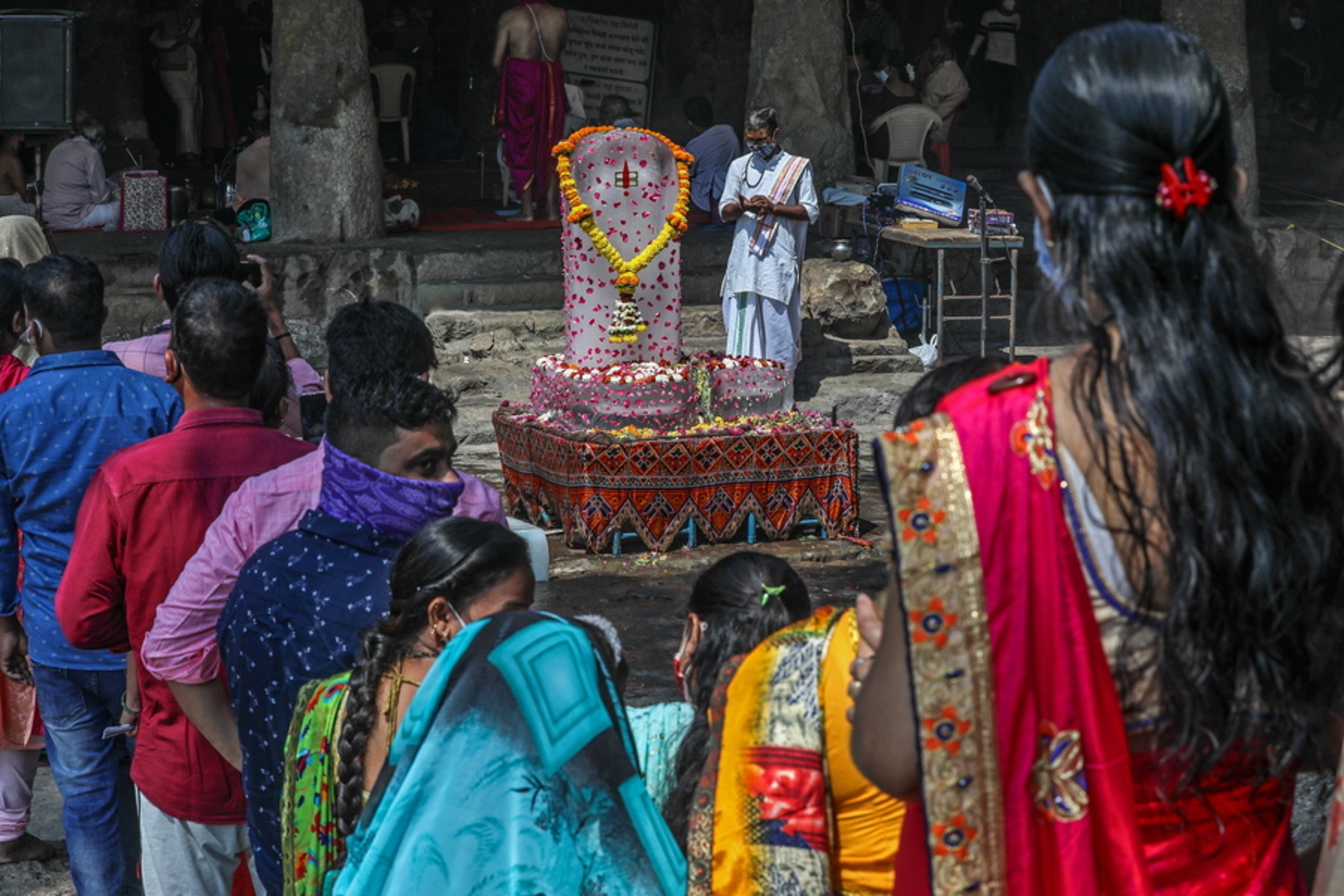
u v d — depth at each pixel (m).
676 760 2.30
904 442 1.30
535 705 1.85
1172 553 1.27
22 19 8.92
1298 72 19.17
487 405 10.27
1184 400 1.27
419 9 17.67
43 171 12.71
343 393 2.59
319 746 2.20
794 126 12.85
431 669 1.92
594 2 17.44
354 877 1.92
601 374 7.74
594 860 1.84
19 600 3.80
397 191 14.20
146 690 3.03
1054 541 1.28
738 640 2.46
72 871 3.73
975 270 12.44
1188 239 1.31
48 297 3.65
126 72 15.91
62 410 3.62
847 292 11.28
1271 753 1.35
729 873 1.86
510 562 2.17
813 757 1.84
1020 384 1.33
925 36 18.34
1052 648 1.29
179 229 4.14
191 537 2.99
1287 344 1.36
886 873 1.84
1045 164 1.37
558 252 11.94
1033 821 1.30
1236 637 1.29
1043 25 19.42
